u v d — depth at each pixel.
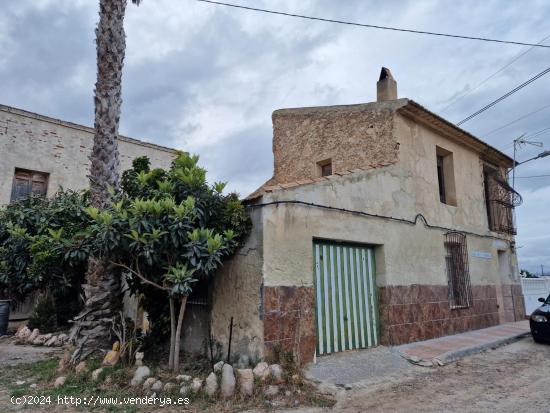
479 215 12.76
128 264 6.55
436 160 11.44
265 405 5.07
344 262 7.82
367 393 5.81
